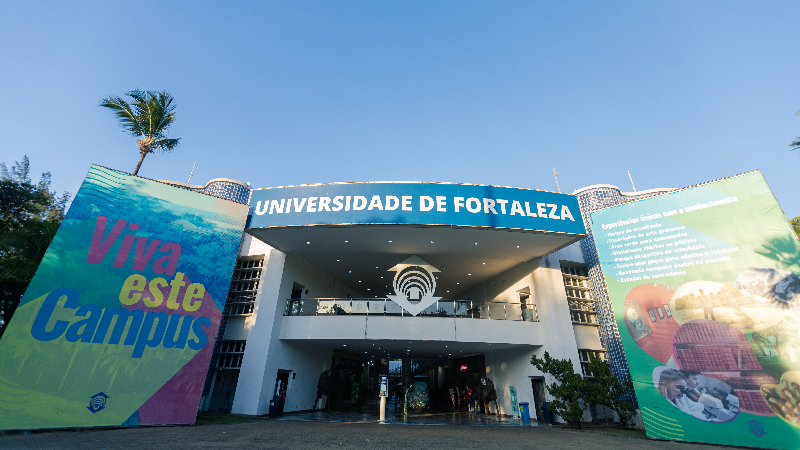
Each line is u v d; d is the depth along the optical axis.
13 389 9.54
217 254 13.99
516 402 18.55
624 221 14.29
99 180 12.66
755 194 12.20
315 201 15.02
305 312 17.77
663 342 12.22
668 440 11.20
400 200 14.80
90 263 11.57
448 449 8.81
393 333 16.73
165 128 15.88
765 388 10.36
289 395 17.38
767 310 10.95
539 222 14.97
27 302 10.32
